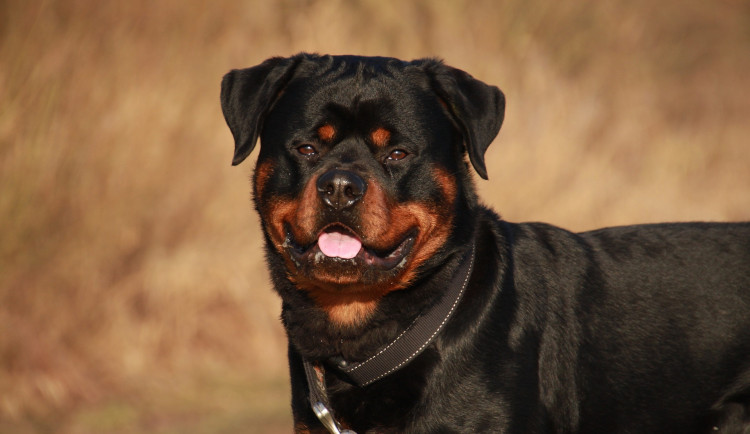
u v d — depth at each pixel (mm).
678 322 5969
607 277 6039
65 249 11141
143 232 11969
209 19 13891
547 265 5941
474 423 5344
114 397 10430
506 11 17094
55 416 9969
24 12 11773
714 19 24984
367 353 5562
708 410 5988
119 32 12695
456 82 5895
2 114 11070
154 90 12508
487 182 14422
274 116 5910
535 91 16125
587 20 19812
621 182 16141
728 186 17750
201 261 11992
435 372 5410
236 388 10984
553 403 5711
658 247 6219
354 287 5441
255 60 13898
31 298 10758
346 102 5617
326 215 5348
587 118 16609
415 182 5613
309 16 14727
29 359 10312
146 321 11391
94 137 11680
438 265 5566
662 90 21156
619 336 5898
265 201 5836
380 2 16109
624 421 5918
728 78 23734
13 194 10812
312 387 5625
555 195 14727
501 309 5574
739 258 6188
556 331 5762
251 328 11938
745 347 5973
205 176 12609
